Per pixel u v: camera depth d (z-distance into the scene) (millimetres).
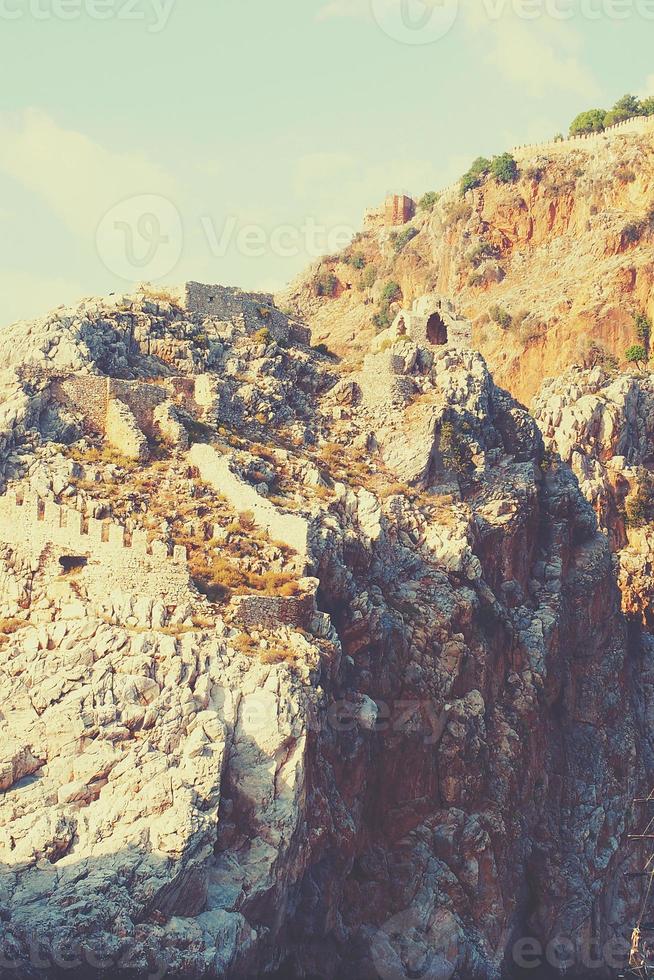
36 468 121875
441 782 127062
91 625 109188
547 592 146375
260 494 126188
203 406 136750
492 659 134125
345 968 115438
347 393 145375
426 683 127125
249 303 150250
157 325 141250
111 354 136250
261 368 143375
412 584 130625
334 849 111812
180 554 113875
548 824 141000
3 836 98562
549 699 142000
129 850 97875
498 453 147125
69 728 102875
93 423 130375
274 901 103062
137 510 121438
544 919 136375
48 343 132125
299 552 120812
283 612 114188
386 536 130625
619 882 151250
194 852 98438
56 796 100812
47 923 94750
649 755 164500
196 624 111062
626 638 168625
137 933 95500
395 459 140750
